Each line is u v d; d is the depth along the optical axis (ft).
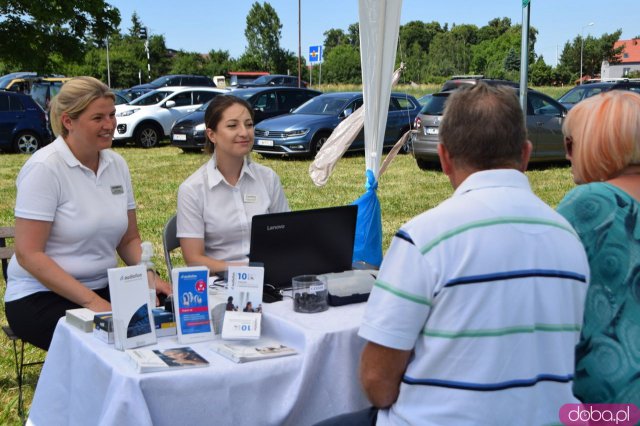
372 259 15.70
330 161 19.40
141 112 55.83
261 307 8.34
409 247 5.55
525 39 18.70
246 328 8.01
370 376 5.81
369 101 15.55
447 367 5.52
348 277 9.46
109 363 7.17
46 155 10.30
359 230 15.64
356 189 34.88
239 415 7.26
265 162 44.88
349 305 8.93
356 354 7.97
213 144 11.72
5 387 12.95
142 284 7.89
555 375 5.62
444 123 6.05
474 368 5.46
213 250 11.62
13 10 62.34
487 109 5.80
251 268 8.29
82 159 10.61
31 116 52.80
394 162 46.16
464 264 5.41
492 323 5.42
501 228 5.53
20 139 52.54
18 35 63.87
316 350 7.55
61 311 10.41
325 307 8.63
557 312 5.59
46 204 10.10
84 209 10.47
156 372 6.90
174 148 55.36
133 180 38.34
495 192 5.70
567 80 263.90
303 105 49.52
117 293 7.68
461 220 5.54
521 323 5.48
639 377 6.56
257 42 255.50
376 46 15.17
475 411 5.45
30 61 65.10
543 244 5.62
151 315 7.95
